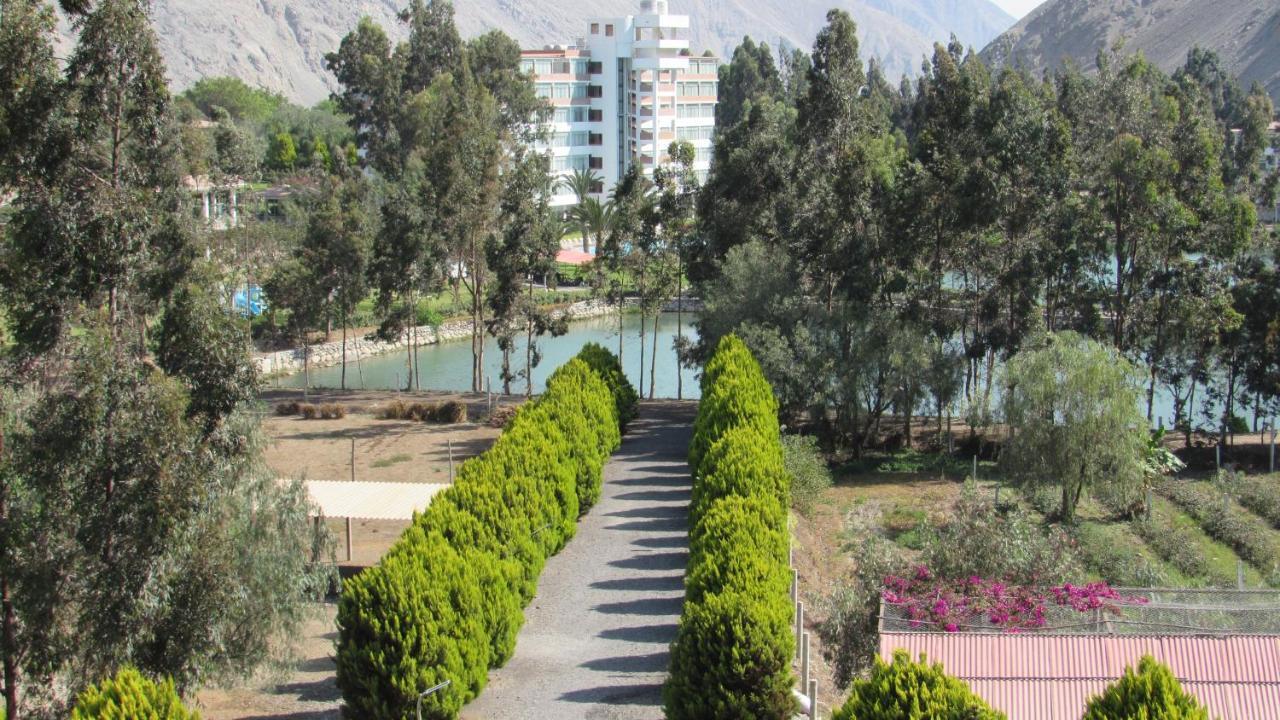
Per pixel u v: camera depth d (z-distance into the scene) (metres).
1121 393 50.62
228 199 97.62
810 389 59.69
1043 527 49.97
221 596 28.42
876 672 22.62
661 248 76.06
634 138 144.88
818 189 67.00
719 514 36.38
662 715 30.36
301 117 172.75
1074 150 70.88
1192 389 65.12
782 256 64.44
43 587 26.61
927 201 61.72
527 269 70.62
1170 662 26.09
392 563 30.23
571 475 44.12
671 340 99.06
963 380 65.12
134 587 26.98
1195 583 43.44
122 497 26.80
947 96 64.12
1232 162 106.19
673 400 75.69
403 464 56.88
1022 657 26.48
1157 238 60.91
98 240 28.66
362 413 68.62
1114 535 49.28
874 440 63.66
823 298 67.69
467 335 99.25
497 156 71.44
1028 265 60.44
